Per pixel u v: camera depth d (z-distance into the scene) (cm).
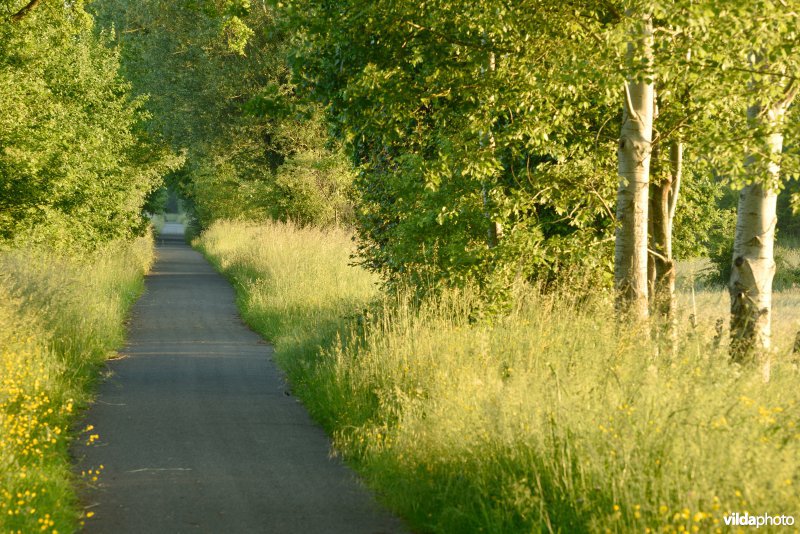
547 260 2306
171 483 1448
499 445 1238
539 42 2031
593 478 1048
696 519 880
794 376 1543
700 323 1587
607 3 1933
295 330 2966
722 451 988
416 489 1299
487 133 2291
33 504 1217
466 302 2170
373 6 1970
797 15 1594
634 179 1966
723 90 1867
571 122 2409
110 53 4903
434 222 2459
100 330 3006
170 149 6700
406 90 2125
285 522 1253
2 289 2320
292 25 2031
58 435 1689
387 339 2088
